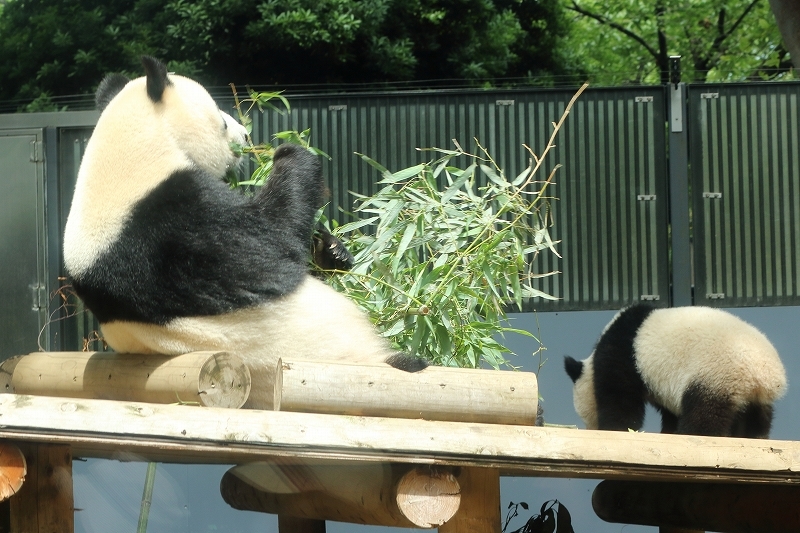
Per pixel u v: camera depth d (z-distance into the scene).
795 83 7.73
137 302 3.48
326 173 7.70
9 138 6.97
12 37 14.86
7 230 6.95
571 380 7.43
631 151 7.75
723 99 7.75
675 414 6.63
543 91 7.71
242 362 3.38
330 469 3.64
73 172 7.02
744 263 7.79
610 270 7.75
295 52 14.46
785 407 7.12
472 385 3.34
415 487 3.14
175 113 3.83
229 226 3.55
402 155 7.71
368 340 3.67
